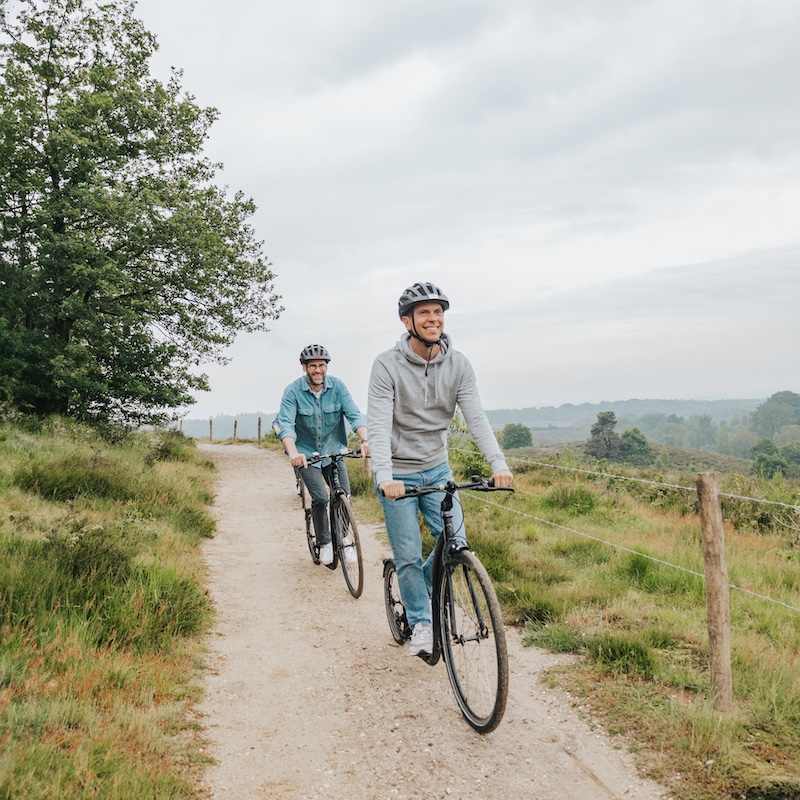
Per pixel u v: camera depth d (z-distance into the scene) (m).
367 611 5.64
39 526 6.41
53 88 19.77
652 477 12.77
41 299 18.95
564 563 6.55
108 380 19.64
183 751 3.33
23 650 3.90
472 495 10.25
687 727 3.35
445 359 3.72
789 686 3.65
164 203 19.53
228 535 9.12
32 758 2.86
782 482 10.98
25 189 18.28
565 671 4.18
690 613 5.01
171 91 21.62
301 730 3.63
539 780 3.08
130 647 4.34
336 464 6.43
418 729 3.60
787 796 2.77
